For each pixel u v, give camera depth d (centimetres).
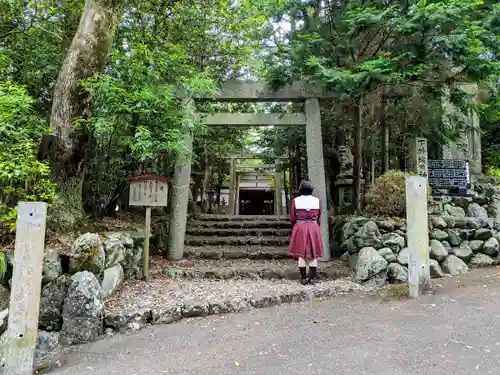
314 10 473
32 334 220
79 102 365
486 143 782
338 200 673
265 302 338
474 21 418
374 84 457
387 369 209
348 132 668
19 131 303
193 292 357
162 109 387
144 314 296
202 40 527
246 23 526
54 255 291
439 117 531
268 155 959
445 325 270
